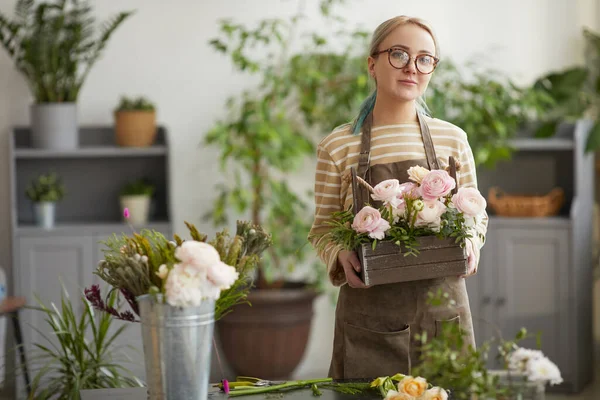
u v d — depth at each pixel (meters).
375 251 2.26
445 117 5.20
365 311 2.45
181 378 1.84
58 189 5.15
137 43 5.41
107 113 5.40
